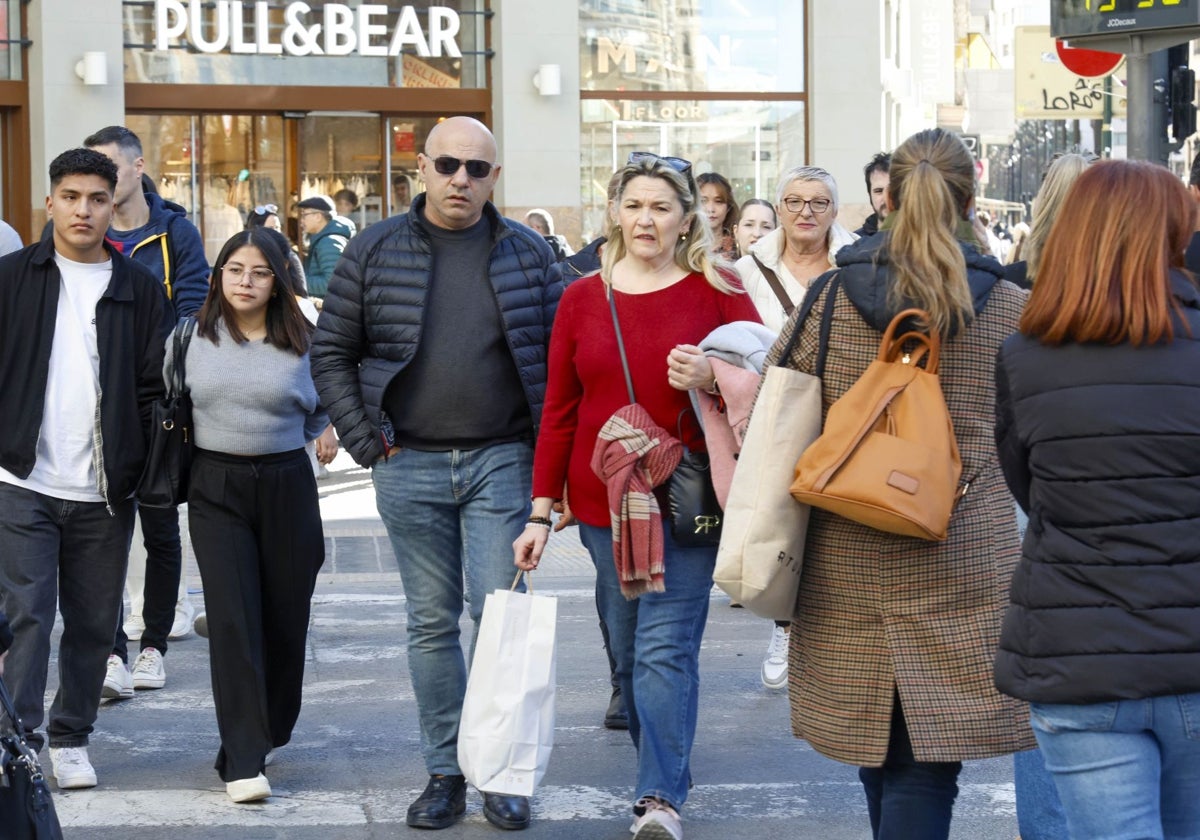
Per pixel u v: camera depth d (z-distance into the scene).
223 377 7.84
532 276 7.68
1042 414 4.63
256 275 7.90
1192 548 4.45
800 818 7.67
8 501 7.88
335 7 25.58
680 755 7.07
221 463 7.88
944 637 5.61
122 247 9.92
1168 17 13.73
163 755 8.75
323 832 7.48
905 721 5.64
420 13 25.94
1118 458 4.49
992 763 8.63
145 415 8.12
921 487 5.37
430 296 7.57
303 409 8.08
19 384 7.91
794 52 27.42
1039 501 4.68
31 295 7.99
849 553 5.70
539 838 7.38
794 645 5.94
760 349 6.77
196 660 11.00
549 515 7.34
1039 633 4.59
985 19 75.12
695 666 7.17
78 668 8.12
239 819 7.66
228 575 7.88
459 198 7.52
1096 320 4.56
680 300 7.13
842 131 27.34
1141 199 4.60
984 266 5.67
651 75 26.92
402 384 7.57
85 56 24.31
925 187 5.57
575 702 9.83
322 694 10.06
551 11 26.08
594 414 7.18
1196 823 4.74
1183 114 14.42
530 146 26.12
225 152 25.56
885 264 5.62
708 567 7.07
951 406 5.63
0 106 24.64
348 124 26.00
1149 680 4.42
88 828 7.52
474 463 7.56
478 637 7.24
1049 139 68.94
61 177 7.93
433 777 7.64
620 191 7.18
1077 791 4.64
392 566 14.34
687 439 7.04
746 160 27.44
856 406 5.54
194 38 25.06
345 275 7.62
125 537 8.16
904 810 5.72
